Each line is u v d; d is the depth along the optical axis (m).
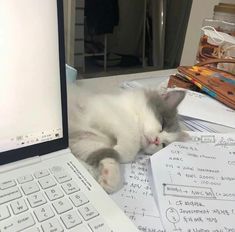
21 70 0.39
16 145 0.41
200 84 0.96
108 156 0.60
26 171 0.41
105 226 0.35
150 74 1.18
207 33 1.10
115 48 2.60
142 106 0.79
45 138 0.43
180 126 0.79
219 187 0.51
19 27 0.38
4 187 0.38
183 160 0.57
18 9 0.37
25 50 0.39
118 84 0.97
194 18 1.54
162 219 0.43
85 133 0.67
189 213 0.45
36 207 0.36
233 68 1.05
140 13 2.51
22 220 0.34
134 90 0.85
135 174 0.56
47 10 0.39
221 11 1.14
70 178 0.41
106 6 2.25
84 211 0.36
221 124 0.79
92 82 0.97
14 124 0.40
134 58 2.52
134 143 0.71
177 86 1.00
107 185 0.50
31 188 0.38
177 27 1.83
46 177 0.40
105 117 0.71
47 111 0.43
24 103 0.40
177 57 1.84
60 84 0.43
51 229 0.33
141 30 2.50
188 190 0.49
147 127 0.75
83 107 0.72
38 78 0.41
